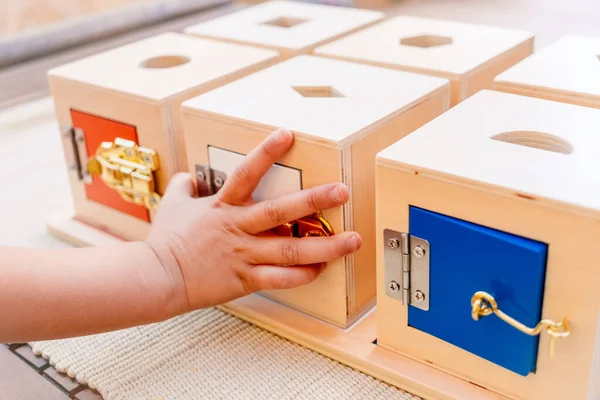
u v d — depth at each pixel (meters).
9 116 1.00
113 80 0.63
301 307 0.54
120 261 0.49
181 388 0.47
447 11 1.32
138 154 0.61
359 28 0.78
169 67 0.70
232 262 0.51
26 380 0.50
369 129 0.49
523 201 0.39
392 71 0.60
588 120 0.47
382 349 0.49
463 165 0.42
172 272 0.50
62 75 0.65
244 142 0.52
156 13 1.30
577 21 1.18
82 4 1.29
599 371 0.43
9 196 0.79
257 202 0.52
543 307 0.40
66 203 0.76
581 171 0.40
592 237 0.37
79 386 0.49
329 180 0.48
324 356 0.51
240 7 1.40
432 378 0.46
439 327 0.46
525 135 0.46
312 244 0.49
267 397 0.46
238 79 0.62
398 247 0.46
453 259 0.43
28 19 1.25
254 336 0.53
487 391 0.45
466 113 0.49
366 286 0.54
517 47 0.67
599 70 0.56
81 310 0.46
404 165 0.43
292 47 0.70
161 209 0.55
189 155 0.57
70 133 0.68
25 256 0.47
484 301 0.42
